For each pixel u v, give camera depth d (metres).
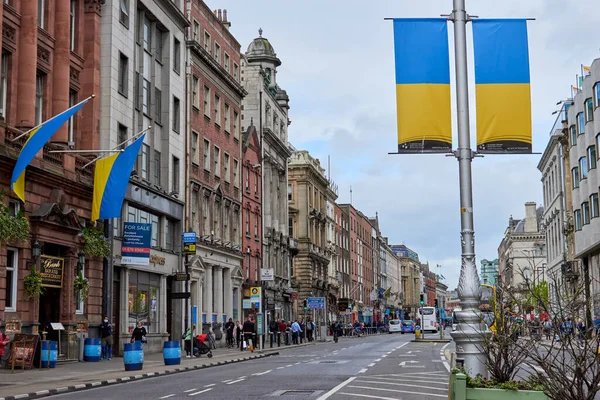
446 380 23.70
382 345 58.88
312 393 19.41
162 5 47.22
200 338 40.19
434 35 17.94
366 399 17.88
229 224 60.94
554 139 78.62
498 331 14.81
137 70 44.16
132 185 41.69
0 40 29.88
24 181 30.97
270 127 76.88
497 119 17.84
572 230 71.12
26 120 31.41
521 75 17.98
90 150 35.19
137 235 39.88
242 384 22.61
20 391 19.95
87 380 23.83
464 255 17.03
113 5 39.81
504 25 18.09
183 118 50.59
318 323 95.69
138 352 28.89
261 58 83.31
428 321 121.56
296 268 93.31
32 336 27.80
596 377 10.15
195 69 53.56
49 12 34.31
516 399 10.25
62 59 34.69
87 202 36.62
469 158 17.53
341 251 121.56
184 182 50.38
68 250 34.41
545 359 10.81
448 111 17.73
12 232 27.91
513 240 135.12
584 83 59.34
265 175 74.88
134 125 42.88
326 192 108.38
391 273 188.25
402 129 17.69
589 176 58.19
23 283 30.81
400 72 17.83
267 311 69.81
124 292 40.59
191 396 19.09
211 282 55.34
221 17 67.31
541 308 12.31
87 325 35.72
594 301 11.91
